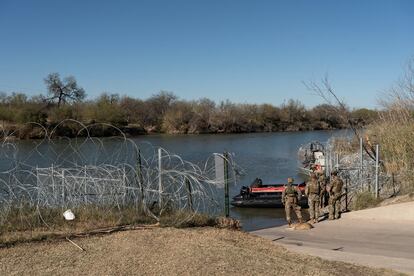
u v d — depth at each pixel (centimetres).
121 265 800
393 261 966
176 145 6131
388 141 2069
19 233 973
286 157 4559
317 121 10350
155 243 936
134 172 1195
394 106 2355
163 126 9469
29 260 818
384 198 1750
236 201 2055
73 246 905
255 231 1435
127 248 896
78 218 1092
